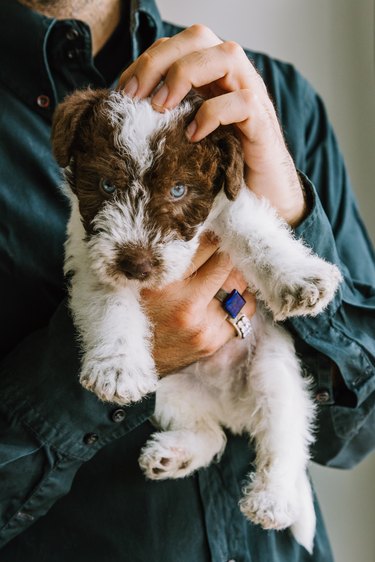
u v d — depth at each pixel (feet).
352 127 3.21
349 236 2.50
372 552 3.23
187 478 2.16
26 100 2.29
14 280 2.20
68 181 2.00
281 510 2.12
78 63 2.36
